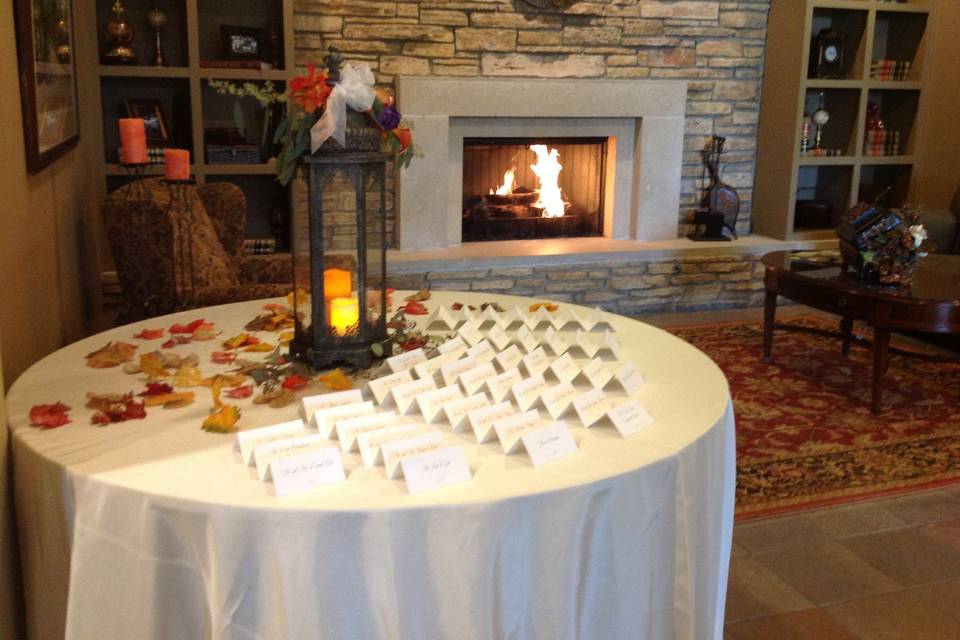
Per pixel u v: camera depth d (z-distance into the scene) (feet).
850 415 11.62
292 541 3.93
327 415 4.82
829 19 18.29
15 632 4.85
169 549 4.13
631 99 16.51
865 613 7.38
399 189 15.66
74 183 11.32
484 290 15.81
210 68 13.99
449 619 4.09
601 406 5.16
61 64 10.12
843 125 18.33
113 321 13.23
